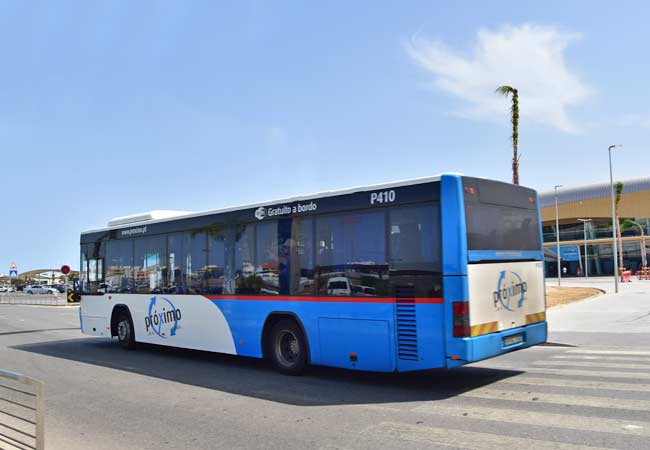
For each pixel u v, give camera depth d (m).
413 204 8.10
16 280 126.06
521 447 5.41
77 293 15.62
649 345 12.49
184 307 12.03
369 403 7.57
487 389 8.21
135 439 6.25
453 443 5.63
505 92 25.02
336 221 9.09
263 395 8.31
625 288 38.97
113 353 13.53
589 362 10.41
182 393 8.66
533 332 8.86
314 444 5.80
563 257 89.00
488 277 7.98
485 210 8.15
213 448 5.83
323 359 9.13
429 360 7.71
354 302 8.66
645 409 6.68
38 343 16.11
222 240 11.22
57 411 7.68
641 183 91.25
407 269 8.05
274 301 10.00
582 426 6.03
